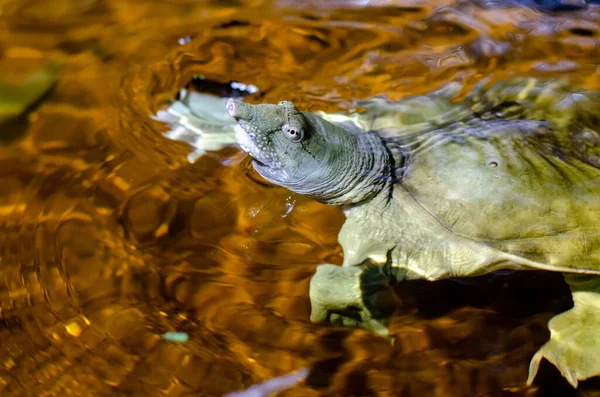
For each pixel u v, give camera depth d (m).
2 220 0.66
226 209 0.67
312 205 0.67
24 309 0.63
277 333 0.62
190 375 0.61
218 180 0.68
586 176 0.63
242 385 0.61
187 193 0.67
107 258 0.64
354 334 0.62
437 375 0.61
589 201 0.62
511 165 0.64
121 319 0.62
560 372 0.61
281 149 0.63
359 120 0.70
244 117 0.63
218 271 0.64
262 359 0.62
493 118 0.68
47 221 0.66
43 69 0.75
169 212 0.67
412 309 0.63
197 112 0.72
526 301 0.64
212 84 0.74
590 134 0.66
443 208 0.63
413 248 0.64
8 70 0.75
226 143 0.70
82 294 0.63
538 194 0.62
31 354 0.61
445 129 0.68
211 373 0.61
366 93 0.73
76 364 0.61
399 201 0.65
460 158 0.65
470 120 0.68
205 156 0.69
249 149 0.64
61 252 0.65
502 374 0.61
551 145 0.65
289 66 0.75
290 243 0.66
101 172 0.68
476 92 0.72
